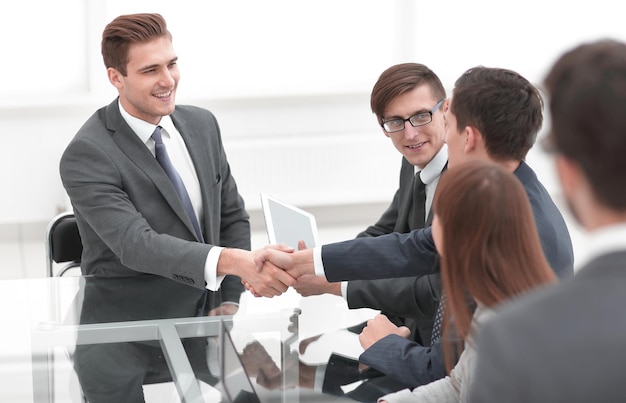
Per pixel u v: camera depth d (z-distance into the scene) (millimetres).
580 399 1055
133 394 2268
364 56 6934
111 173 3078
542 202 2334
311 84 6773
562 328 1084
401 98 2986
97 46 6223
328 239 6426
